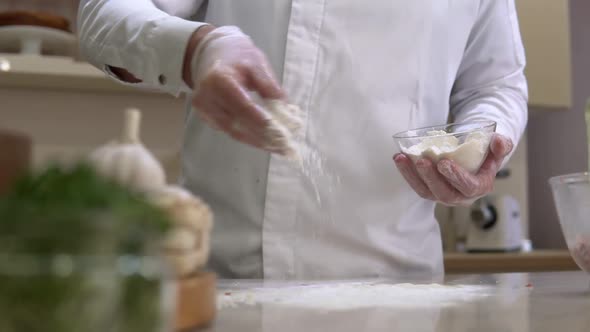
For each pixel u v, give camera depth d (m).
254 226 1.00
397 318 0.56
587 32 2.47
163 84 0.86
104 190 0.28
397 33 1.05
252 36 1.06
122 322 0.27
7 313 0.26
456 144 0.93
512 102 1.19
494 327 0.51
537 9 2.23
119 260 0.27
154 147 2.05
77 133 2.00
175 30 0.81
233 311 0.59
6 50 1.89
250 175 1.00
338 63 1.03
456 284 0.85
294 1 1.04
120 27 0.87
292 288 0.78
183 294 0.45
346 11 1.04
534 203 2.63
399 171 1.00
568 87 2.24
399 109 1.06
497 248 2.02
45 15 1.85
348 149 1.02
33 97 1.98
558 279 0.93
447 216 2.24
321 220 1.00
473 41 1.20
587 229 0.79
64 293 0.26
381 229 1.03
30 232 0.26
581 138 2.37
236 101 0.69
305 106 1.02
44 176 0.29
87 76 1.83
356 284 0.85
